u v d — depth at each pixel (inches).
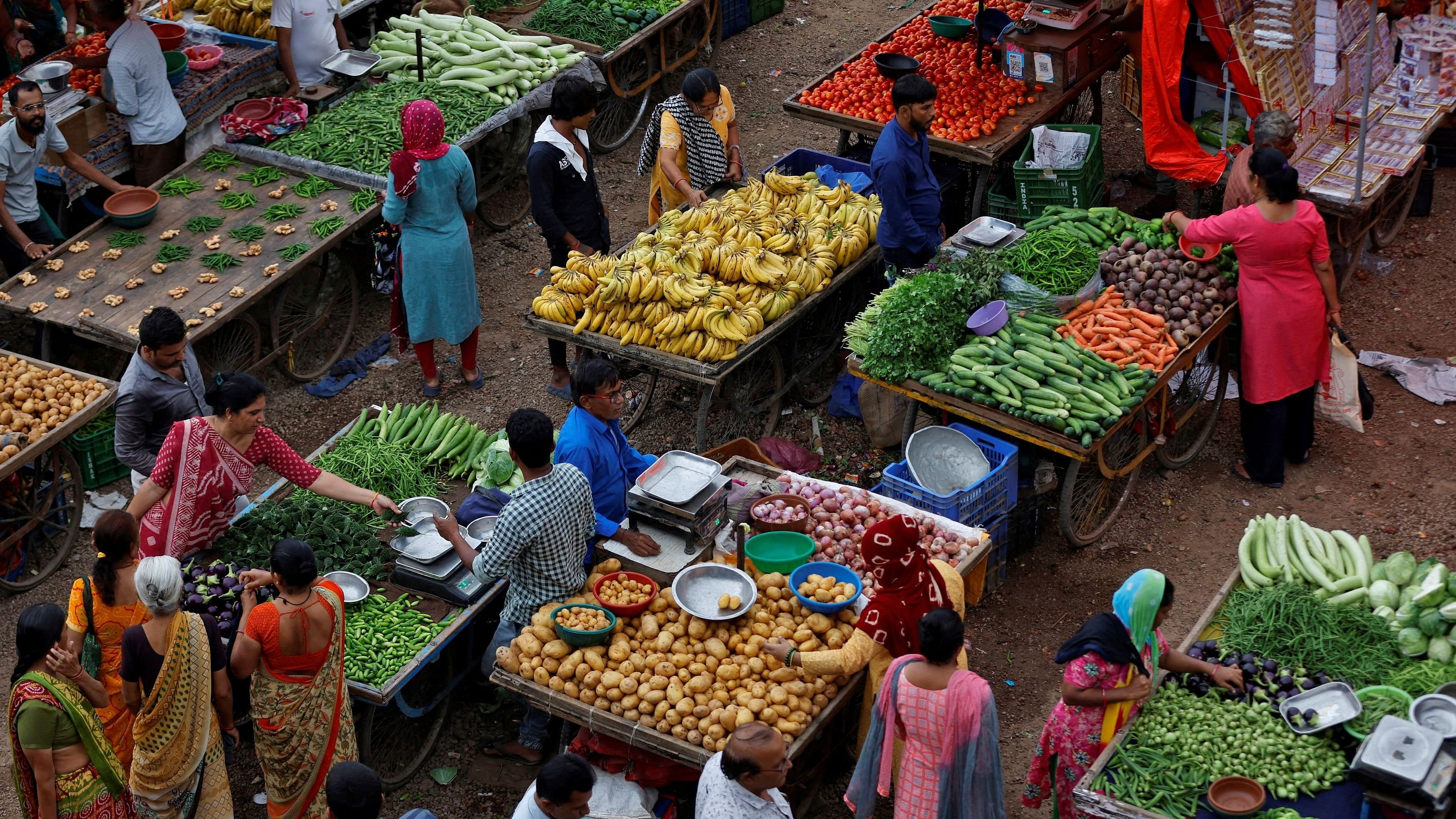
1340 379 299.3
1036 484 291.4
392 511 262.4
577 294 320.5
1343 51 368.8
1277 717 216.2
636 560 249.9
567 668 231.5
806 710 224.5
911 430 302.5
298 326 369.4
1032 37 387.9
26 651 201.6
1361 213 328.5
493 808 250.2
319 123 404.2
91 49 422.0
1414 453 319.3
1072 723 213.5
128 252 357.7
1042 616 286.7
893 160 313.9
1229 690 221.5
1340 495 310.2
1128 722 215.5
